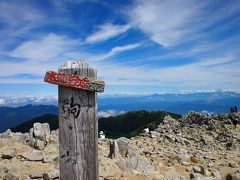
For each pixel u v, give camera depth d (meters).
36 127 15.58
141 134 28.47
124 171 13.34
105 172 12.58
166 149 21.47
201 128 33.50
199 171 16.11
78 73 4.23
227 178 16.14
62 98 4.35
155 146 22.20
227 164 20.19
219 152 25.05
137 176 12.77
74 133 4.34
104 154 15.61
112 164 13.56
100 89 4.22
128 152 15.54
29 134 15.48
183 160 18.33
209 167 18.45
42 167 12.14
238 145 27.67
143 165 14.20
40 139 15.29
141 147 20.89
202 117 36.03
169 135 27.52
